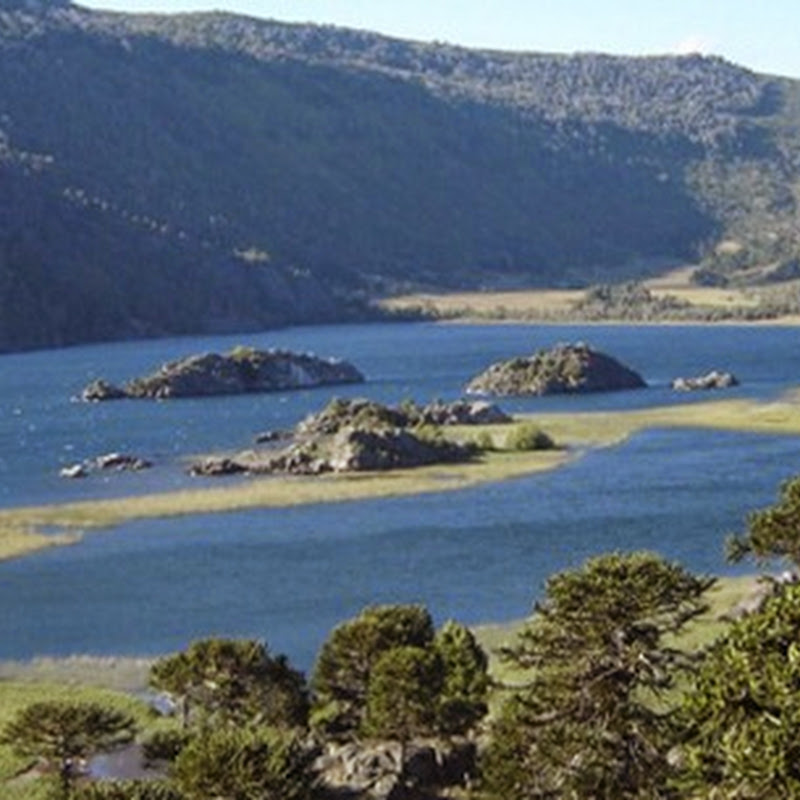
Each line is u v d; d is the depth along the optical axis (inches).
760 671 1162.6
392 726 2445.9
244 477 6569.9
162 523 5315.0
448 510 5487.2
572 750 1674.5
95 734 2367.1
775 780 1072.2
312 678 2974.9
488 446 7337.6
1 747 2598.4
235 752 1995.6
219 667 2655.0
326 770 2417.6
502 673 3036.4
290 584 4239.7
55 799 2036.2
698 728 1222.3
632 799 1630.2
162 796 1926.7
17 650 3570.4
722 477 6176.2
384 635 2691.9
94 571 4471.0
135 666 3376.0
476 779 2348.7
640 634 1711.4
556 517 5280.5
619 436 7765.8
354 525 5206.7
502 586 4151.1
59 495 6092.5
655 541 4778.5
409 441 6835.6
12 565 4581.7
